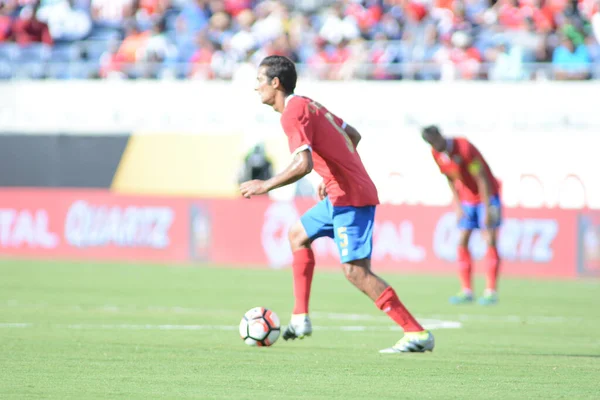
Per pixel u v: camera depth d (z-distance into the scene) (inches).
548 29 2778.1
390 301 1007.6
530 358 1003.9
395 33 2930.6
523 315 1542.8
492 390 783.7
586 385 816.9
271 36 3029.0
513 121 2576.3
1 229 2783.0
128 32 3191.4
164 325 1291.8
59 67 3068.4
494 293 1718.8
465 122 2605.8
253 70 2874.0
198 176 2748.5
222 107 2824.8
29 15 3223.4
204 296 1752.0
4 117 2987.2
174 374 850.8
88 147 2854.3
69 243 2701.8
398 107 2672.2
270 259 2496.3
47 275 2150.6
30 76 3088.1
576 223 2285.9
